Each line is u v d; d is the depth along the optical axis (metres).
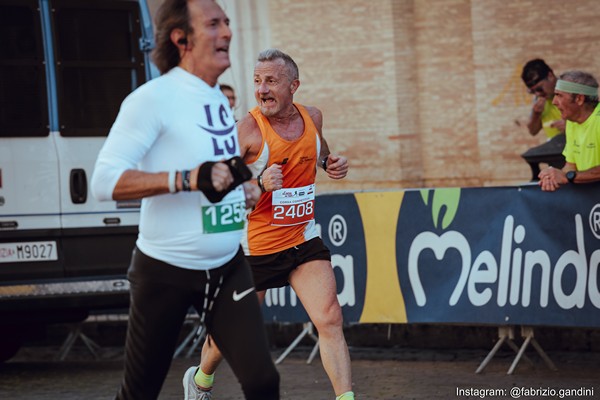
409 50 27.58
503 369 17.92
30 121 19.28
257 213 13.64
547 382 16.67
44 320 19.61
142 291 9.67
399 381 17.36
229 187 9.20
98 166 9.27
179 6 9.60
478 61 26.64
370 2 27.67
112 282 19.33
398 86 27.55
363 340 20.88
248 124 13.59
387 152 27.77
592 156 17.03
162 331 9.74
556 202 16.86
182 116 9.52
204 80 9.74
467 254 17.73
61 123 19.41
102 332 23.73
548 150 19.91
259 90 13.45
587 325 16.67
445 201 17.88
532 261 17.12
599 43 25.41
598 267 16.56
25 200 19.09
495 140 26.64
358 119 28.03
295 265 13.70
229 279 9.84
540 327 19.12
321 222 19.16
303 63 28.45
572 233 16.75
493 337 19.58
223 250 9.73
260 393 9.62
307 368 19.12
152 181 9.18
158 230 9.58
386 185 27.84
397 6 27.48
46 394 17.59
